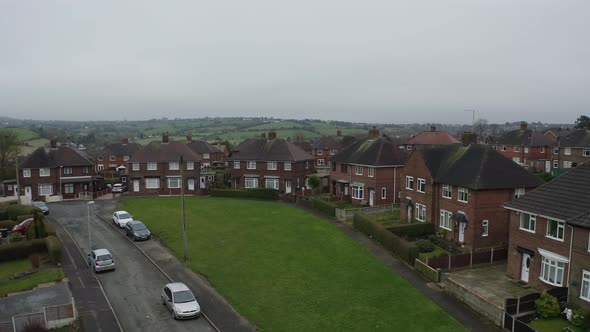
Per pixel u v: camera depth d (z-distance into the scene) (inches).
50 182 2824.8
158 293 1282.0
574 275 1120.8
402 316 1146.0
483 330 1072.8
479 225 1599.4
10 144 3395.7
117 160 4520.2
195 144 4574.3
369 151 2479.1
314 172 3297.2
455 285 1255.5
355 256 1594.5
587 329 1007.0
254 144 3142.2
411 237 1788.9
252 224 2063.2
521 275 1322.6
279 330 1074.7
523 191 1654.8
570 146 3639.3
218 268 1478.8
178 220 2137.1
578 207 1155.9
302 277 1401.3
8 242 1728.6
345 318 1136.2
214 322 1108.5
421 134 4106.8
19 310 1138.7
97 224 2079.2
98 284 1342.3
